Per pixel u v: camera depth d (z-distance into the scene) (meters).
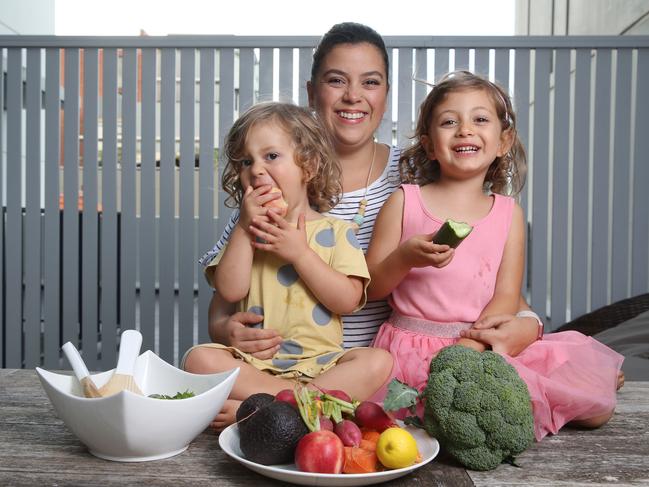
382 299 1.52
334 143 1.64
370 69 1.58
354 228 1.40
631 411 1.03
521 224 1.45
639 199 2.65
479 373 0.79
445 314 1.36
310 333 1.25
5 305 2.80
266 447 0.72
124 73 2.72
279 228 1.22
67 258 2.77
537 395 0.89
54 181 2.76
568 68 2.64
